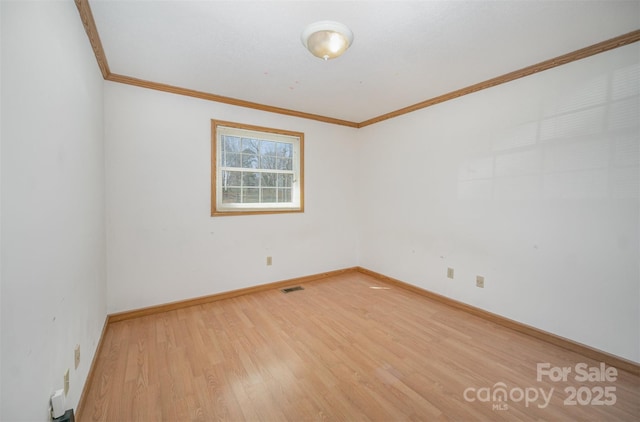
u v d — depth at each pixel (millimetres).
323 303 3096
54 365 1149
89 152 1861
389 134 3758
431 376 1838
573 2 1569
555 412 1532
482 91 2703
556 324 2244
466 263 2879
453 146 2975
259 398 1634
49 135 1141
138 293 2709
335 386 1738
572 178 2146
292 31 1845
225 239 3193
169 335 2361
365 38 1924
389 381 1787
